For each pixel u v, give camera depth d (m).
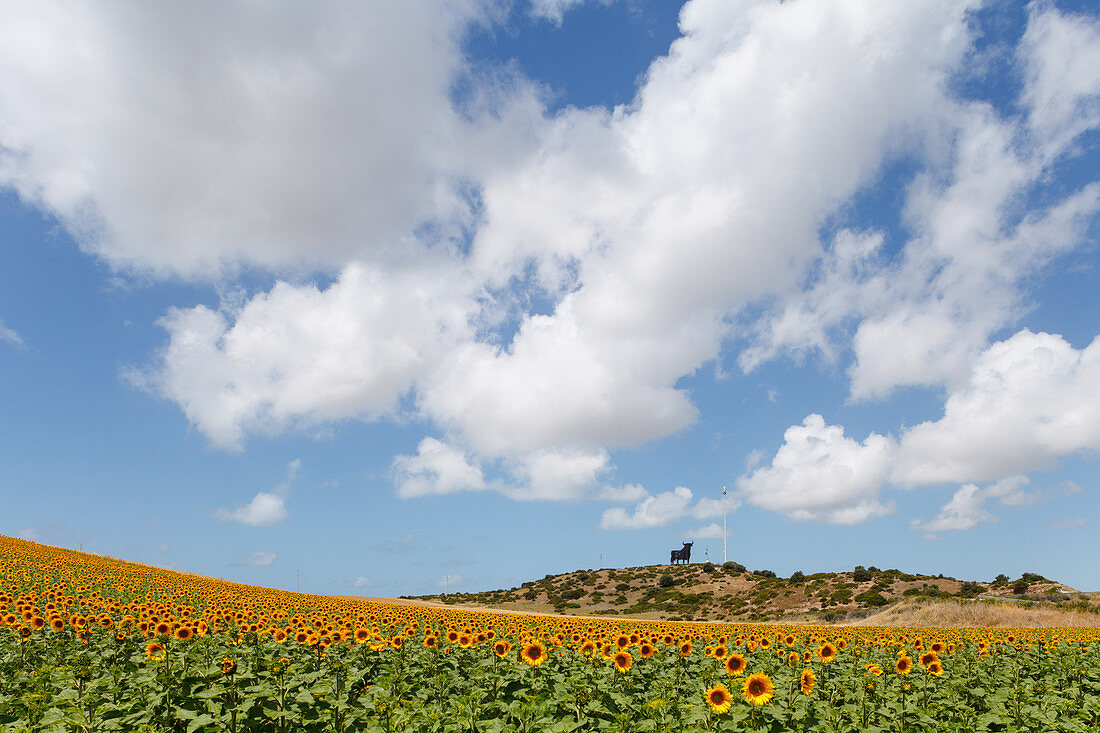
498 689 13.17
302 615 23.56
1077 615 59.75
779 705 12.15
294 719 10.55
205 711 11.05
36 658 15.27
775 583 108.38
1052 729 12.14
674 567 135.12
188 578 59.22
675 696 12.84
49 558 52.50
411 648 16.88
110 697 11.02
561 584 130.50
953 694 14.14
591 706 11.49
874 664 16.59
